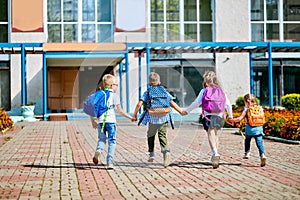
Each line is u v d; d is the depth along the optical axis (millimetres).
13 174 7555
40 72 23984
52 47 20750
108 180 7059
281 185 6488
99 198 5863
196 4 25453
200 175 7367
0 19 24250
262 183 6648
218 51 22453
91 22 24625
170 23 24844
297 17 25625
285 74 25328
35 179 7137
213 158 7945
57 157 9492
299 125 12031
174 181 6910
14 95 23906
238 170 7777
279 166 8148
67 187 6543
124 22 22594
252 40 25609
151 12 24750
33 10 24031
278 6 25625
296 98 19875
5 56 23984
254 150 10422
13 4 23891
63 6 24594
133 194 6074
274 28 25641
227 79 24828
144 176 7355
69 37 24562
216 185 6555
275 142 12000
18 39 23938
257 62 25172
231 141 12398
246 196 5828
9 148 11062
